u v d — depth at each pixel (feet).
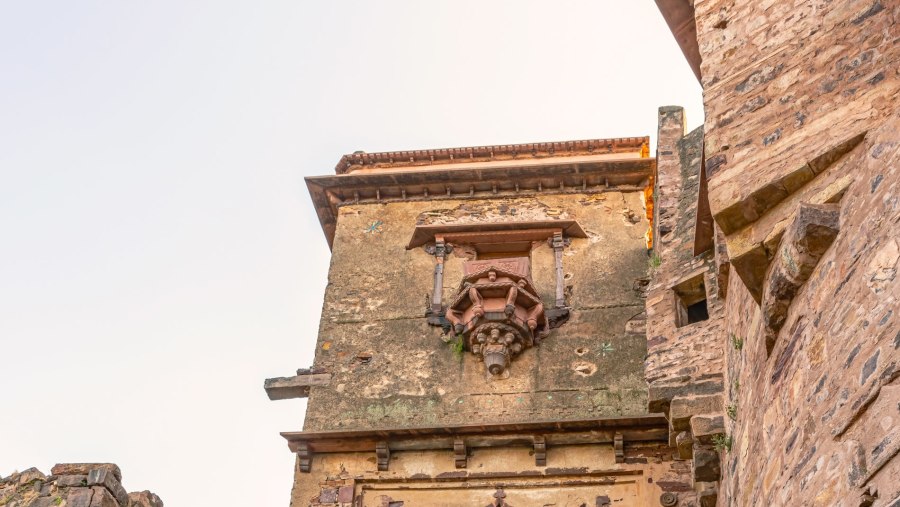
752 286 26.18
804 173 24.80
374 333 54.85
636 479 47.47
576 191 60.29
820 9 27.37
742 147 26.91
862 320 20.70
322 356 54.24
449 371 52.60
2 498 37.99
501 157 62.90
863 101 24.49
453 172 60.29
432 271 57.31
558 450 48.96
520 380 51.78
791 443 23.25
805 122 25.73
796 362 23.65
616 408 50.14
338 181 61.16
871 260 21.02
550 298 55.16
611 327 53.47
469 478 48.60
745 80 28.19
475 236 58.13
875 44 25.23
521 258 54.90
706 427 35.35
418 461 49.47
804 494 21.72
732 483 31.99
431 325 54.65
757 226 25.88
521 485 48.16
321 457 50.37
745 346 30.32
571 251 57.26
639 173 59.72
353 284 57.36
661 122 49.78
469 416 50.75
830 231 23.00
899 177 21.02
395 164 63.41
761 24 28.96
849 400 20.38
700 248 41.73
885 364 19.40
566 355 52.54
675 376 38.42
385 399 52.03
